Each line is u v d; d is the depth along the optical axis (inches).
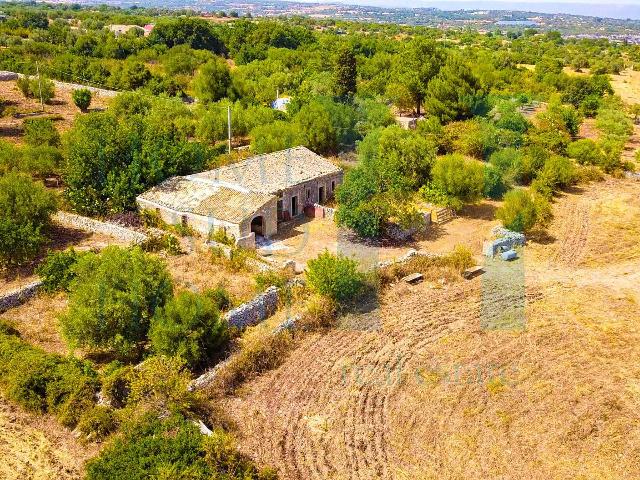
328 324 1379.2
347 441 1026.1
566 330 1387.8
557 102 3563.0
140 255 1323.8
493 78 3949.3
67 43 5108.3
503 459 1000.2
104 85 3868.1
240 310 1337.4
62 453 971.9
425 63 3462.1
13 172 1868.8
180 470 856.9
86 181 1932.8
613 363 1268.5
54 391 1058.7
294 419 1075.3
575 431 1067.3
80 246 1721.2
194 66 4552.2
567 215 2202.3
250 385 1168.8
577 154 2807.6
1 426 1025.5
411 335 1353.3
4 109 3083.2
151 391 1033.5
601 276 1699.1
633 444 1042.1
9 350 1151.0
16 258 1563.7
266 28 5880.9
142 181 1959.9
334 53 4785.9
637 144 3329.2
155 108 3002.0
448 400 1138.0
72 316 1187.9
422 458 995.3
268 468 933.2
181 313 1189.7
